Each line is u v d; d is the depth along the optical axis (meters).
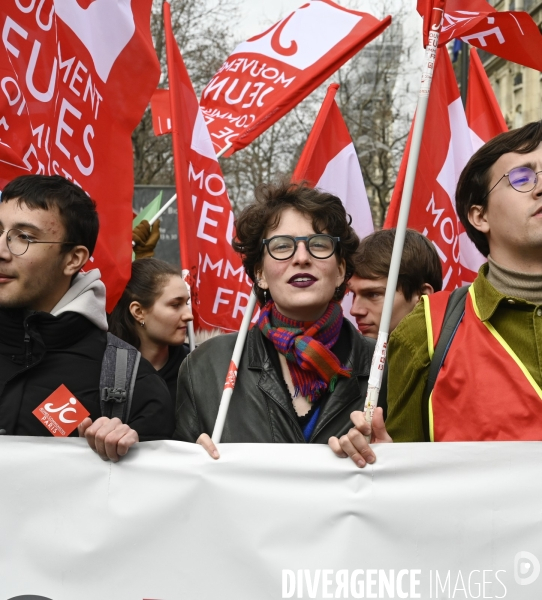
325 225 2.50
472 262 4.71
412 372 2.24
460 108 4.62
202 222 4.43
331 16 4.99
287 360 2.51
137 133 18.23
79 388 2.44
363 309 3.30
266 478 2.09
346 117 22.02
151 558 2.09
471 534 2.03
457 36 2.56
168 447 2.13
